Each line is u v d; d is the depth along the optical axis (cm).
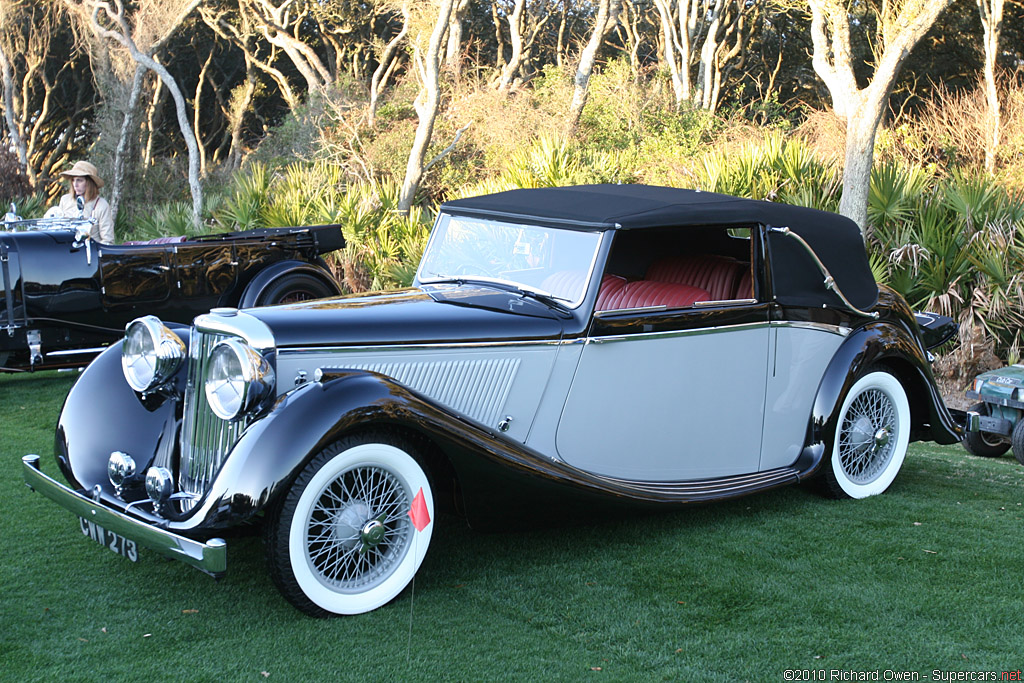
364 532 342
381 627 332
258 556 400
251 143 3722
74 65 3139
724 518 454
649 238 534
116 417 398
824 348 473
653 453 427
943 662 309
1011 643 321
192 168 1978
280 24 2614
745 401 448
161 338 377
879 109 916
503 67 2547
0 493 482
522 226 436
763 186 1045
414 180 1419
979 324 910
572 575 380
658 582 373
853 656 312
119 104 2462
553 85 2067
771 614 343
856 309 477
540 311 401
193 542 306
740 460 454
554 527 392
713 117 1933
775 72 2675
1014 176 1371
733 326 436
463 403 384
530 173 1230
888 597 358
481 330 383
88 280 725
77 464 381
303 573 330
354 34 3012
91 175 830
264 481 314
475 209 462
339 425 325
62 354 725
